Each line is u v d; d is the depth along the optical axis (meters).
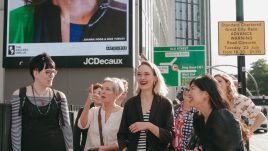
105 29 17.98
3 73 19.56
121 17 17.94
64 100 5.45
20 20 18.34
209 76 4.52
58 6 18.22
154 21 31.44
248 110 7.13
